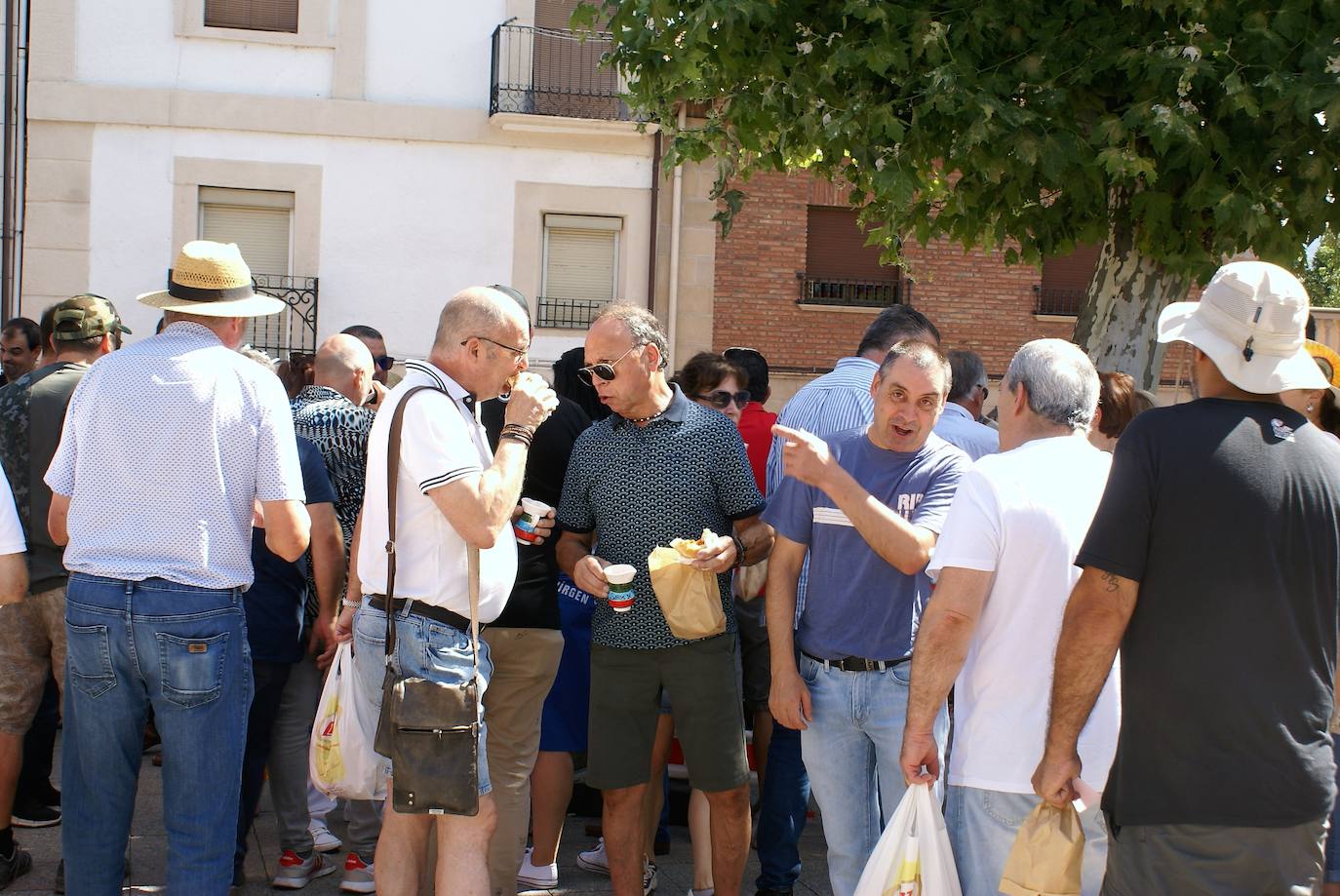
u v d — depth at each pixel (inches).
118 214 540.4
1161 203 246.2
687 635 157.8
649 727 167.0
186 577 142.6
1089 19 250.8
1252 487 106.2
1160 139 227.0
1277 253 248.8
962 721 131.6
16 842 191.6
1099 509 110.7
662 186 576.1
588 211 571.5
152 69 542.9
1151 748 108.0
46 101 533.6
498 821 171.0
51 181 535.8
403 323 559.5
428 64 559.8
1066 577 126.4
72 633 142.7
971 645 130.6
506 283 566.6
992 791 128.0
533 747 173.3
